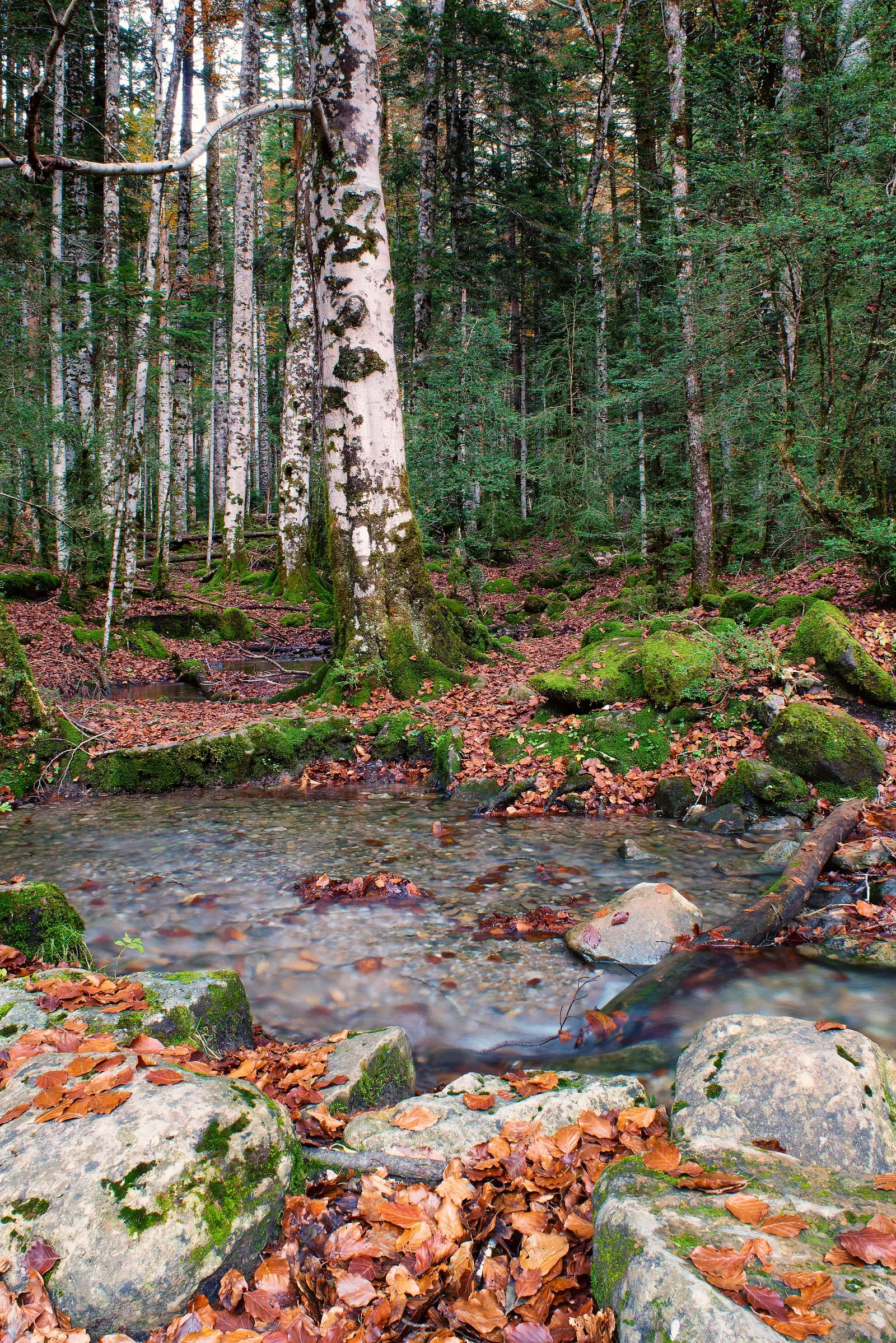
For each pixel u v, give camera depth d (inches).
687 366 498.3
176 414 1259.8
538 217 1027.3
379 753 314.7
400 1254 76.4
